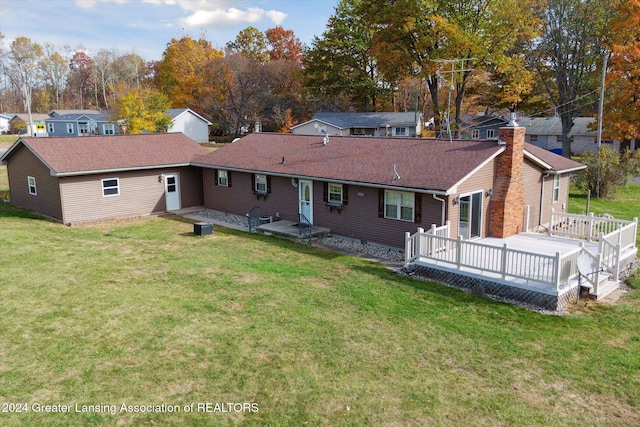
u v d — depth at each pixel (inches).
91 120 2539.4
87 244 676.1
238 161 912.9
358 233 722.2
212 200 981.2
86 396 297.4
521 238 671.8
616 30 1337.4
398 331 406.3
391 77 1648.6
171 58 2728.8
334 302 468.4
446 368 347.3
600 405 307.7
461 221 656.4
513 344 388.5
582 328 424.5
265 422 279.0
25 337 370.9
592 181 1144.8
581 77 1635.1
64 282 499.8
